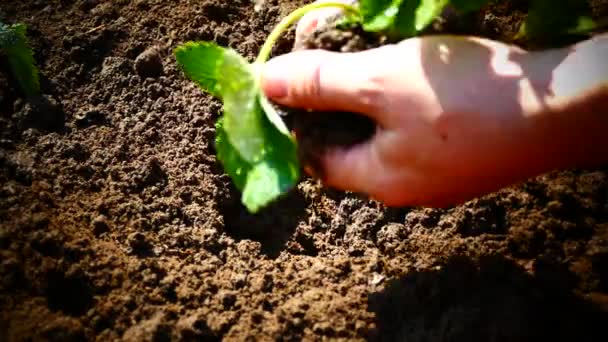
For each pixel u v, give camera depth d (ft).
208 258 1.29
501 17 1.49
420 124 1.09
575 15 1.16
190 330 1.17
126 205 1.32
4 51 1.39
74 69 1.47
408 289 1.23
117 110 1.44
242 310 1.22
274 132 1.12
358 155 1.15
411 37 1.19
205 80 1.23
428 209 1.35
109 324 1.18
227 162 1.13
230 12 1.58
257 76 1.13
